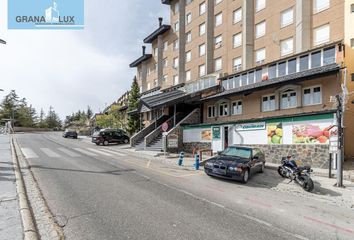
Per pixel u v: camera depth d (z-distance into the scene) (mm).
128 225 6469
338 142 12891
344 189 12188
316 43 23500
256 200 9773
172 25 45750
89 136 57219
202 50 38562
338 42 19391
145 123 43094
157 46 50250
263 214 8016
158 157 22453
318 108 20203
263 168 16516
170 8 46562
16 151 21891
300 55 22000
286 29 26156
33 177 11711
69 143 34344
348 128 19500
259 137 20688
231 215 7699
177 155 24000
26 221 6113
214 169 13641
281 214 8148
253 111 25562
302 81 20609
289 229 6836
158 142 29375
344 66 17734
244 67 29859
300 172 12680
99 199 8602
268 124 20031
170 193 9898
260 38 29141
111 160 18672
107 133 36094
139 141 32438
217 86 30406
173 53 45156
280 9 26812
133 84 46938
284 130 18922
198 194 10055
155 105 30953
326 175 14773
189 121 31266
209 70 36344
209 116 31234
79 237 5707
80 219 6762
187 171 15727
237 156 14852
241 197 10109
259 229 6695
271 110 23922
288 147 18578
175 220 6973
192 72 40500
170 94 36594
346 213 8703
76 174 12719
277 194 11094
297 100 21594
